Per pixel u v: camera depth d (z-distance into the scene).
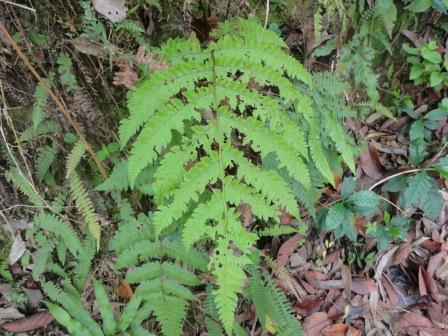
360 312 2.82
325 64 2.52
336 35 2.44
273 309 2.35
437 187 2.86
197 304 2.34
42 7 1.70
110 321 2.07
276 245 2.64
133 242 2.04
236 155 1.40
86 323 2.04
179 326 2.01
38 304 2.08
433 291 2.90
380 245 2.86
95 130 1.95
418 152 2.90
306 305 2.70
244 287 2.39
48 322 2.06
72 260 2.15
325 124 2.11
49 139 1.92
